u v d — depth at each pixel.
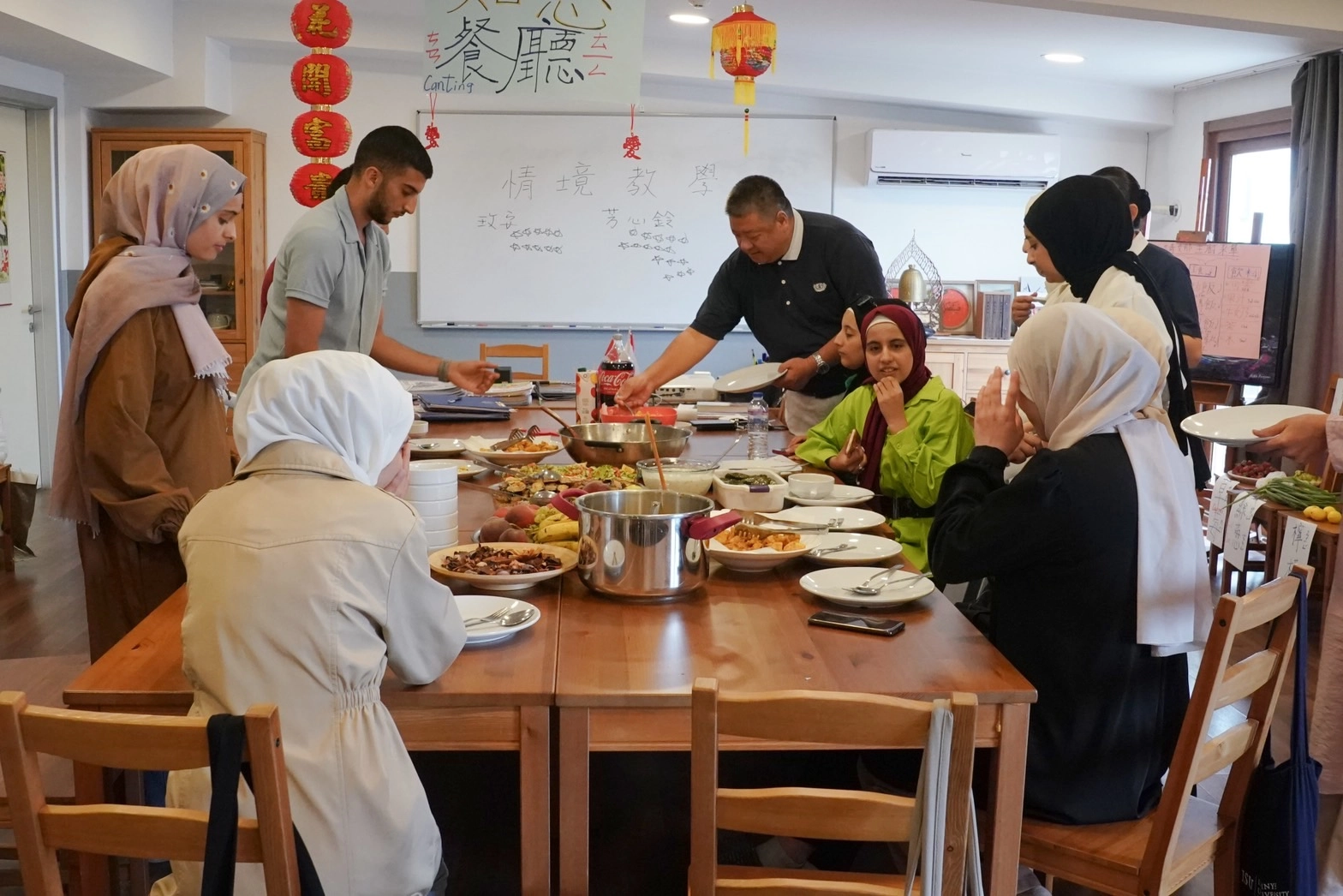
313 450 1.47
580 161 6.71
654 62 6.42
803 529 2.32
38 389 6.41
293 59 6.49
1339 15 4.89
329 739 1.40
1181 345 2.60
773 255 3.76
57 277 6.33
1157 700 1.86
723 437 3.55
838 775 2.36
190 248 2.40
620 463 2.83
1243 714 3.56
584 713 1.53
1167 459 1.84
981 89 6.79
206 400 2.43
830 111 6.89
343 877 1.39
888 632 1.75
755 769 2.37
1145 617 1.78
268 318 2.88
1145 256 3.72
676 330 6.86
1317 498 3.82
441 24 4.03
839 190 6.98
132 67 5.96
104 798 1.60
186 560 1.45
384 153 2.79
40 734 1.25
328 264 2.77
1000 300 6.73
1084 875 1.73
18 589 4.49
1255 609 1.59
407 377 6.73
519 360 6.90
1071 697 1.81
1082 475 1.78
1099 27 5.47
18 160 6.12
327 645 1.39
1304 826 1.77
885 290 3.85
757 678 1.58
